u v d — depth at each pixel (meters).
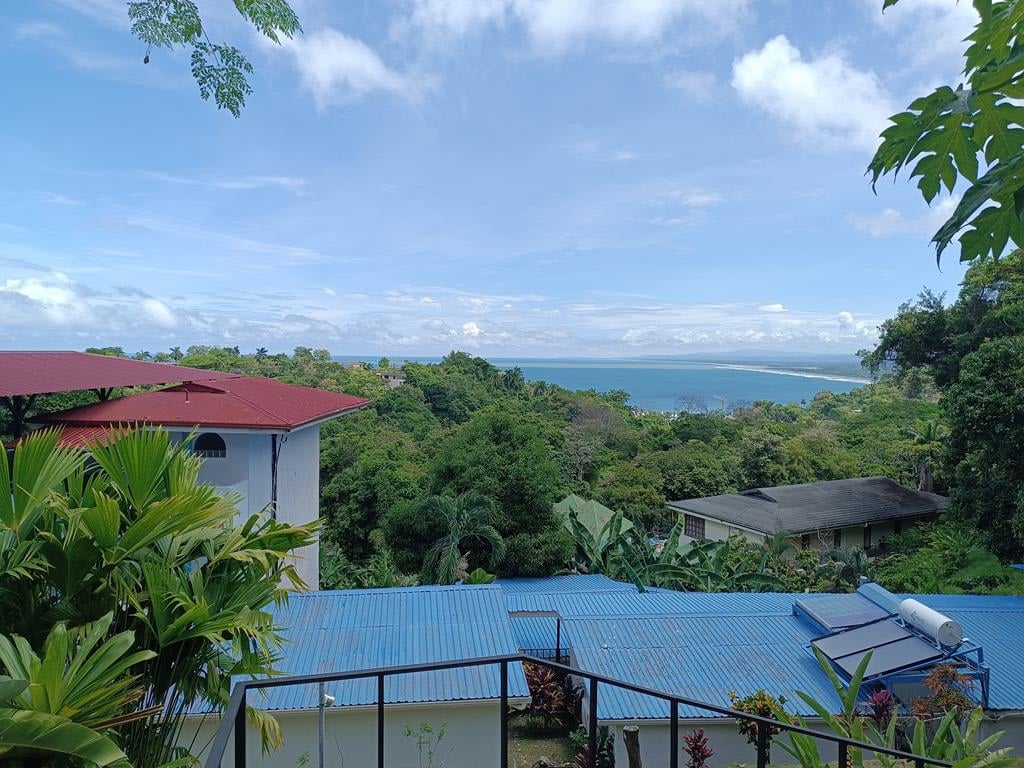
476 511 17.06
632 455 44.47
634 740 5.36
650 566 16.16
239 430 11.59
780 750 7.71
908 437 31.86
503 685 2.56
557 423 42.12
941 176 1.84
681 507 26.08
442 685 7.98
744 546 21.20
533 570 17.30
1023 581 15.01
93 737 3.03
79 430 11.43
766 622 10.35
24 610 4.16
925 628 8.63
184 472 4.86
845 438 39.56
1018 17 1.60
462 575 15.97
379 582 16.22
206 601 4.36
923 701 7.86
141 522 4.17
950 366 21.69
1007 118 1.71
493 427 20.38
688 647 9.52
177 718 4.56
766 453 33.78
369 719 7.84
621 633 9.95
